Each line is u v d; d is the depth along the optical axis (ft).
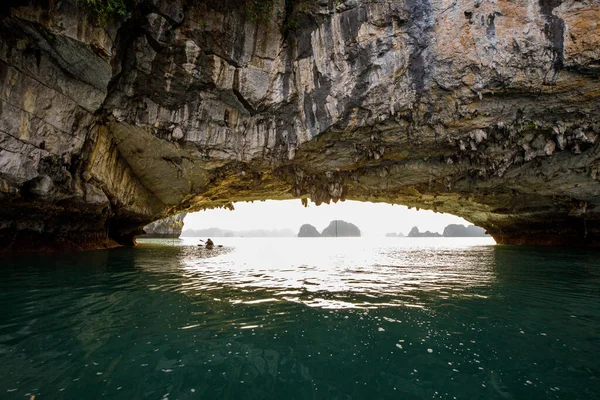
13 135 30.76
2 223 39.11
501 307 21.83
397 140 39.14
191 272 37.40
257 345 14.88
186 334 15.99
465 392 11.24
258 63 36.35
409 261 55.52
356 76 33.40
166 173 50.39
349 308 21.36
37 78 31.32
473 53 30.22
